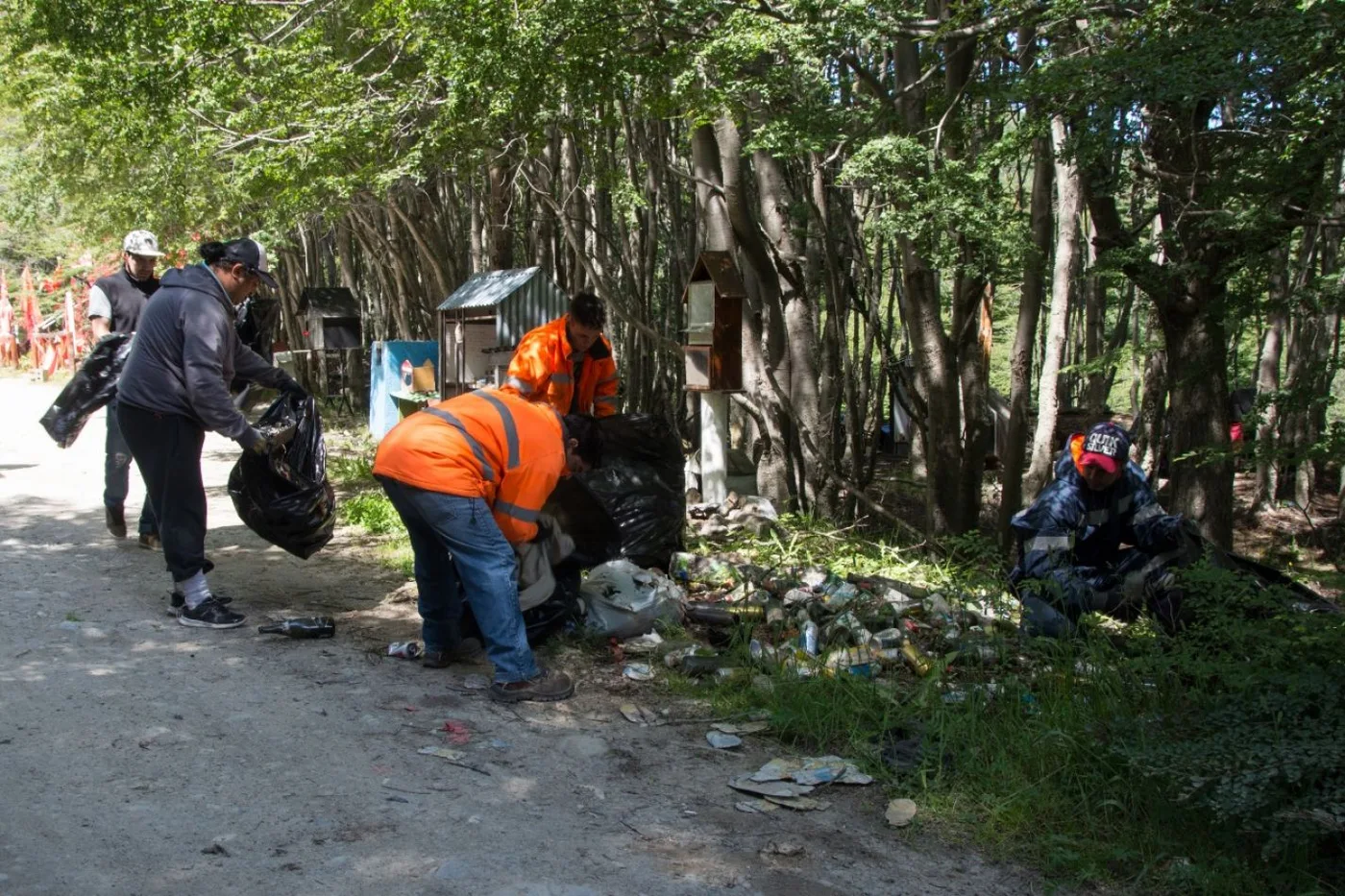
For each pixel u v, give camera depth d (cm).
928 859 332
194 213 1403
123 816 330
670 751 409
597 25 759
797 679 459
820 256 1105
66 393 678
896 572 766
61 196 1820
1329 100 620
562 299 1017
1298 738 328
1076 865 325
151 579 619
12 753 371
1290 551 1470
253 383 575
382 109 931
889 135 739
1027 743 385
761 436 990
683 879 311
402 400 1328
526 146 976
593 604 538
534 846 326
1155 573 497
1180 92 597
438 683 472
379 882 299
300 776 366
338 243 2105
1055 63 671
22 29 1008
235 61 1006
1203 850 329
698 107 796
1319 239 1185
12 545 691
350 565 692
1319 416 1472
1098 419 1602
